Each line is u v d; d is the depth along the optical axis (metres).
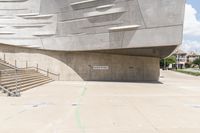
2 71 15.80
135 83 21.20
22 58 24.17
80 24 21.88
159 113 7.63
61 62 23.66
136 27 19.08
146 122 6.36
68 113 7.55
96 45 21.31
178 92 14.16
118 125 6.02
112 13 20.06
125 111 7.93
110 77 23.80
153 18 18.31
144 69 25.44
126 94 12.84
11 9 24.34
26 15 24.02
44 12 23.53
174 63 88.44
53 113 7.53
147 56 25.78
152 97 11.67
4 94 11.84
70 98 11.06
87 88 16.05
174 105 9.28
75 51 22.89
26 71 20.45
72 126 5.90
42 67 23.86
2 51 24.33
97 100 10.47
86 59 23.59
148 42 18.75
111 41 20.50
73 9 22.00
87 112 7.72
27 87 15.24
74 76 23.59
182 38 17.52
